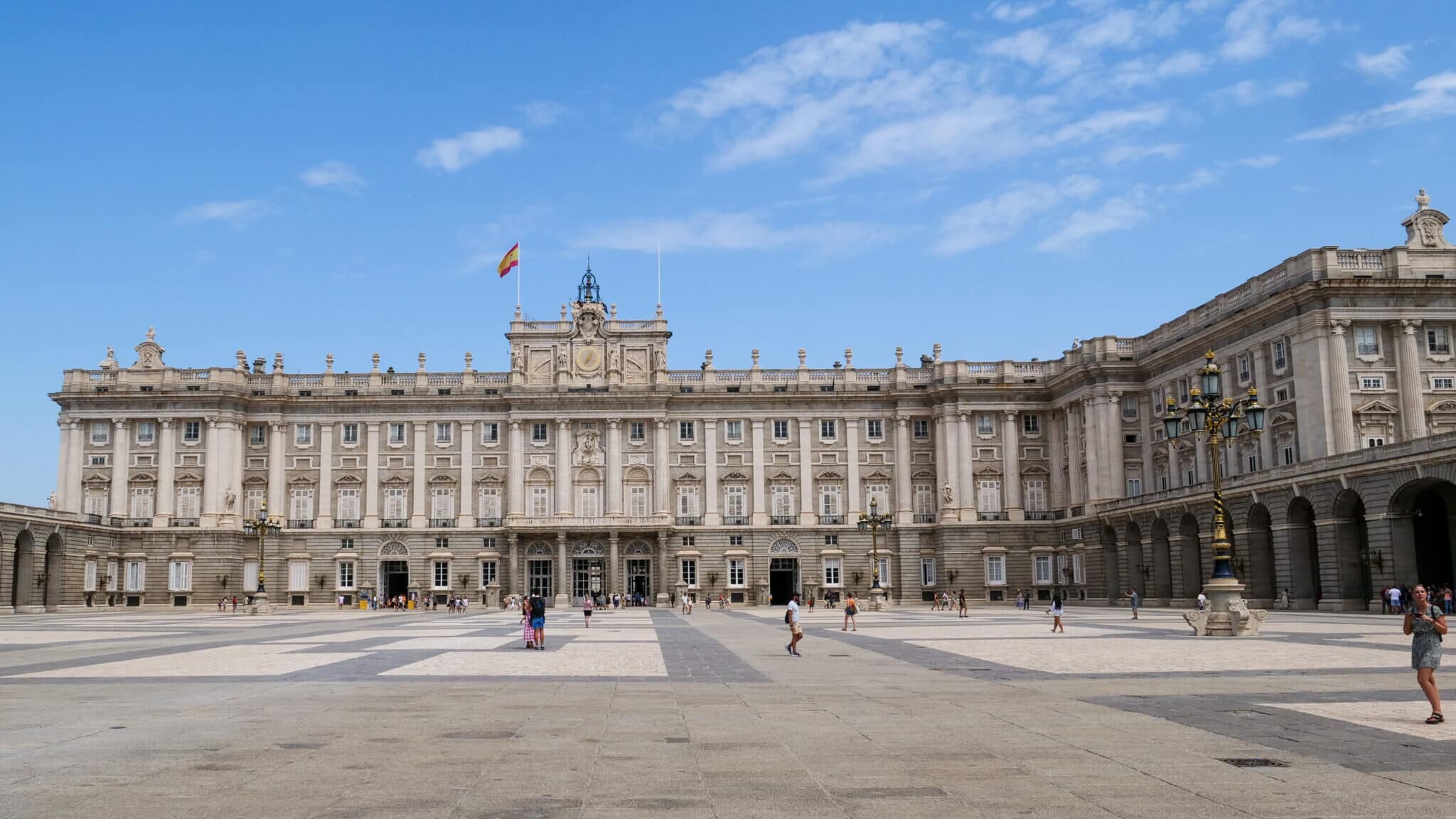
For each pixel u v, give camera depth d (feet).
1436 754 53.11
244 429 375.45
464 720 67.00
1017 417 373.20
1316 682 85.30
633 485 374.63
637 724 64.90
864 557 374.84
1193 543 284.61
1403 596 204.54
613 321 381.40
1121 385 334.85
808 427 380.78
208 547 361.30
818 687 85.97
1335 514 226.38
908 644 140.36
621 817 41.55
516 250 376.07
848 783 47.32
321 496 374.02
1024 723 64.23
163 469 365.40
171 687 87.56
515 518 367.45
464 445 376.89
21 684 90.17
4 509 295.28
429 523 373.20
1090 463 337.72
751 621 236.43
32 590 312.09
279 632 189.88
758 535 374.22
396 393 376.89
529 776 49.26
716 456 378.53
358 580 370.53
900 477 377.09
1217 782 46.93
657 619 256.11
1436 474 198.08
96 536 348.18
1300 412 251.19
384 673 99.66
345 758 53.72
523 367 379.14
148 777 48.91
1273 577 253.44
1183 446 309.22
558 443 374.02
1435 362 249.34
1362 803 42.96
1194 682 86.07
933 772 49.65
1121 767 50.37
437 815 41.91
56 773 49.83
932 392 375.25
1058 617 170.09
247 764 51.98
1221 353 287.48
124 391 366.43
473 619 265.54
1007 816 41.27
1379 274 247.09
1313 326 248.11
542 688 85.87
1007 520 367.66
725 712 70.23
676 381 381.81
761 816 41.57
